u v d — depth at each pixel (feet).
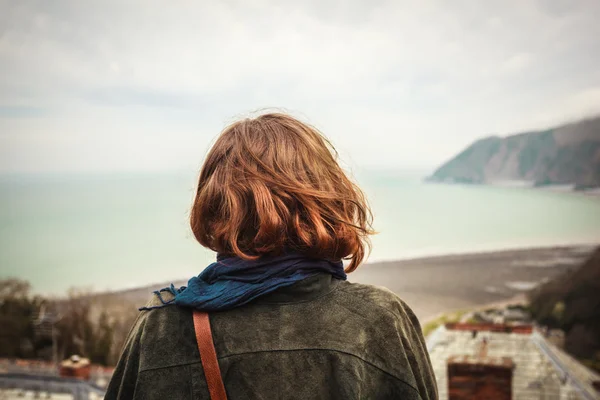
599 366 37.70
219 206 2.99
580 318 85.92
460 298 90.84
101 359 74.64
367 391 2.73
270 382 2.66
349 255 3.10
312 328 2.77
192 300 2.79
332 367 2.70
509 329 25.95
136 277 128.88
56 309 82.58
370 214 3.41
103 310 83.82
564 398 19.75
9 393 26.32
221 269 2.87
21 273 128.36
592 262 95.91
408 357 2.91
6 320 79.30
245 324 2.76
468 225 148.56
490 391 16.48
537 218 147.74
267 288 2.75
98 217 165.17
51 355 74.79
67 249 144.15
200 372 2.68
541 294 92.27
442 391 19.80
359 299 2.96
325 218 2.92
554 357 23.21
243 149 3.09
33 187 184.85
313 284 2.85
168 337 2.80
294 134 3.18
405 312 3.16
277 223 2.71
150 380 2.71
